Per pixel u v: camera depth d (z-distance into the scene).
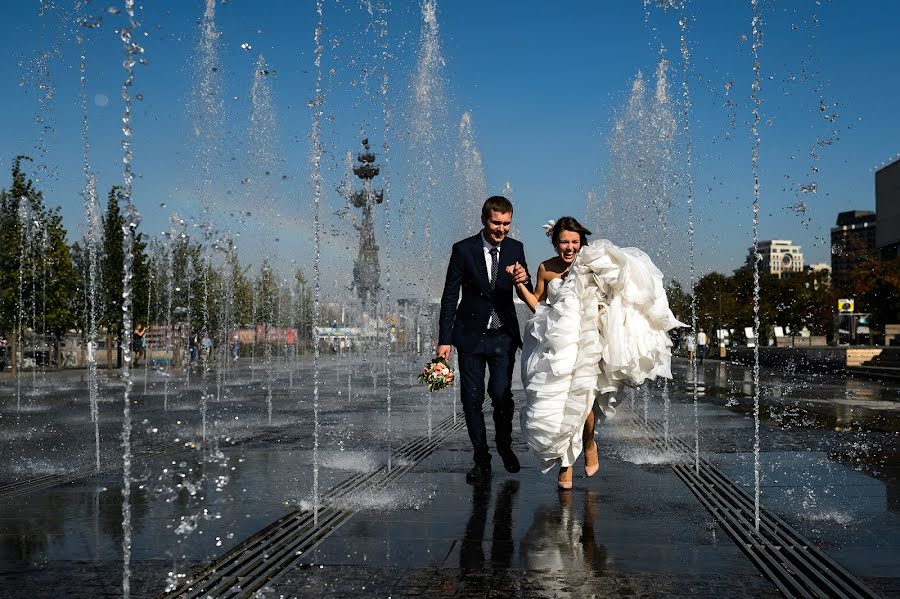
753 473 6.07
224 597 3.23
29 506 4.92
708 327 55.88
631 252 5.28
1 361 29.58
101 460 6.82
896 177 54.50
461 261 5.77
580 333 5.11
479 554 3.81
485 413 11.16
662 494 5.24
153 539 4.12
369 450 7.32
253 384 19.00
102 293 30.28
